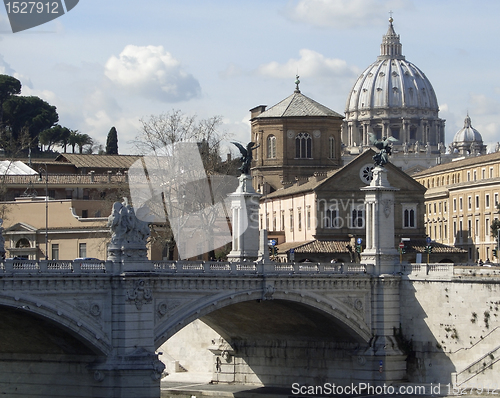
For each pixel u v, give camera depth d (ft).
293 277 432.25
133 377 377.30
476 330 445.37
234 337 505.25
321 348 478.18
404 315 465.88
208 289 406.41
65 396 394.73
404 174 624.59
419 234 626.64
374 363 459.73
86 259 423.23
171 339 532.32
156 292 389.80
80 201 571.28
